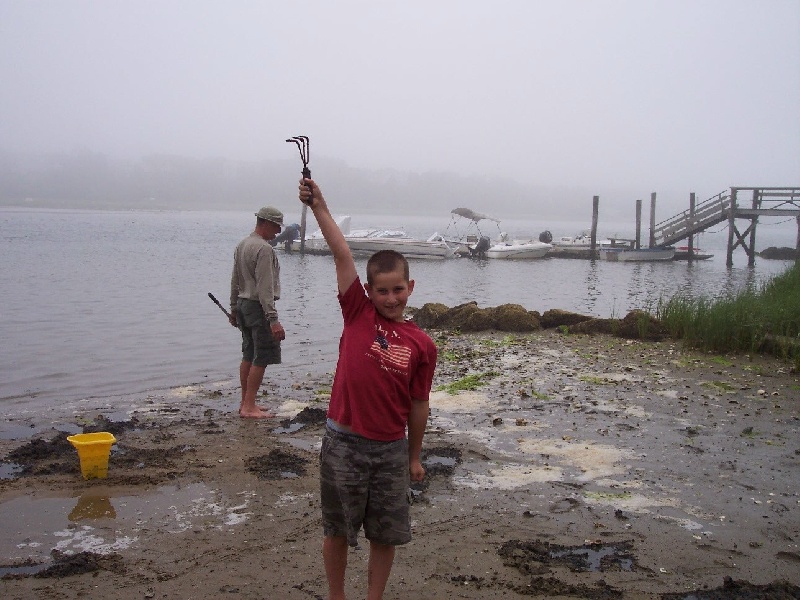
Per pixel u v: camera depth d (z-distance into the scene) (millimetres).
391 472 3824
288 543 5094
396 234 45781
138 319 16797
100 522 5402
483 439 7406
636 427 7797
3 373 10984
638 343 12820
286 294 23344
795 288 16625
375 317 3875
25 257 34906
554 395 9156
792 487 6137
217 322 16453
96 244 47250
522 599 4383
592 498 5902
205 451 7059
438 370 10734
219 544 5062
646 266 42375
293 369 11305
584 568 4758
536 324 14516
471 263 42125
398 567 4758
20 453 6875
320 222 3885
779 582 4531
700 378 10039
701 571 4730
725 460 6781
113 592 4398
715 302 13891
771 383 9727
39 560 4797
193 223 102312
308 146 3939
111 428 7832
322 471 3900
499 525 5402
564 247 50219
